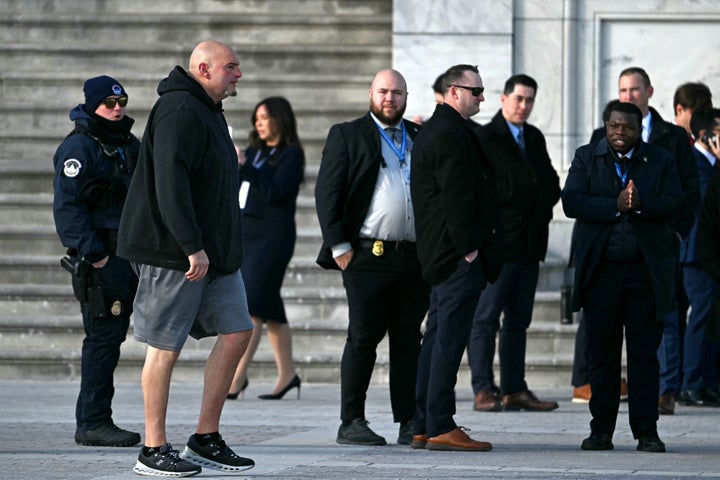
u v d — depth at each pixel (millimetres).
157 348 20828
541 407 30672
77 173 24391
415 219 23859
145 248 20672
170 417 28438
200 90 20844
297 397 32750
